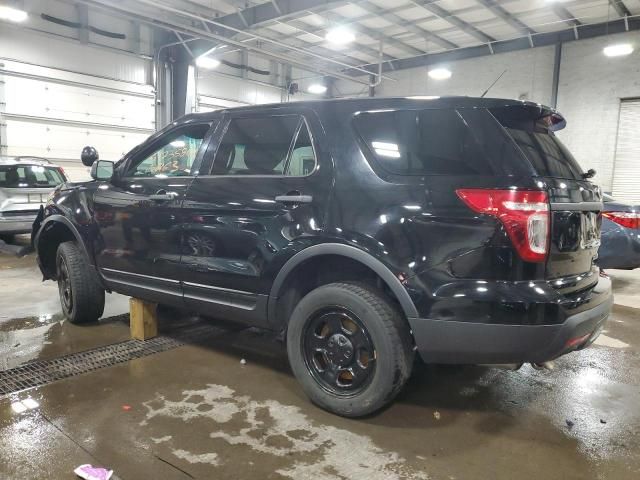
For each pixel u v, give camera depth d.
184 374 2.97
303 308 2.47
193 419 2.40
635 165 11.66
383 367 2.24
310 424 2.37
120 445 2.15
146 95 13.03
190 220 2.88
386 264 2.16
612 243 5.14
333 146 2.43
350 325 2.40
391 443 2.21
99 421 2.37
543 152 2.29
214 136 2.96
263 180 2.63
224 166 2.86
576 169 2.52
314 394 2.48
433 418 2.46
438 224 2.08
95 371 2.99
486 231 1.99
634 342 3.74
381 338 2.23
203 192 2.84
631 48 9.92
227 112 2.96
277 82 16.39
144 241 3.15
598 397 2.74
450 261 2.05
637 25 11.22
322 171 2.43
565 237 2.11
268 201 2.55
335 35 10.64
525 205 1.96
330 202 2.35
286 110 2.68
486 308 1.99
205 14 11.48
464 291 2.02
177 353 3.32
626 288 5.74
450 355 2.11
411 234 2.12
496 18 11.35
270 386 2.81
